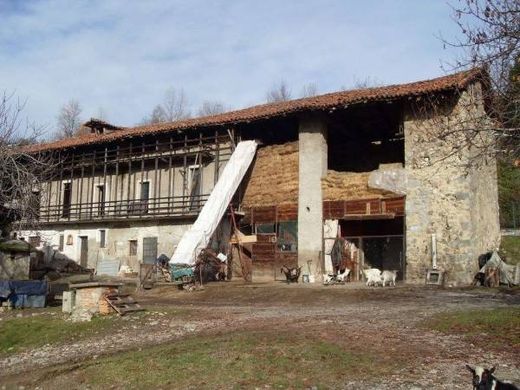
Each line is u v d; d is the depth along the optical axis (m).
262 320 14.51
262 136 30.58
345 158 30.66
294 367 9.73
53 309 18.77
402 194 24.59
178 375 9.80
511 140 9.90
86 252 35.59
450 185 23.41
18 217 21.70
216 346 11.27
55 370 11.04
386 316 14.52
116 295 16.55
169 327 14.48
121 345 13.02
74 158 36.88
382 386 8.69
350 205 26.14
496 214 28.34
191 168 31.98
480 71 10.21
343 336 11.73
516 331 11.68
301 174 27.66
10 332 15.26
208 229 26.83
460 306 16.12
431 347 10.79
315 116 27.59
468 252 22.80
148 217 32.06
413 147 24.33
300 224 27.31
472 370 7.27
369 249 25.91
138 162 34.53
